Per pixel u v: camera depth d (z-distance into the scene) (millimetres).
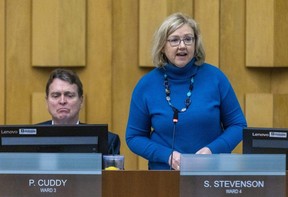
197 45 9727
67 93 9641
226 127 9836
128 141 9805
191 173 7617
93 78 12945
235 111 9781
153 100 9688
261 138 8227
